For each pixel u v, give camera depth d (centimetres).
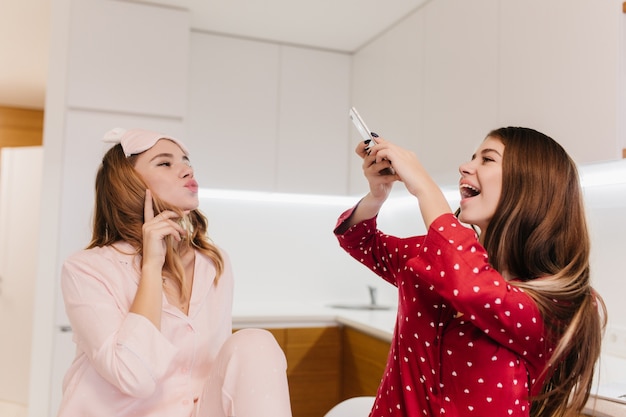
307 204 350
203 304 129
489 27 209
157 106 272
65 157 258
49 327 251
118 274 119
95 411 112
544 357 100
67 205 257
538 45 184
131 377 103
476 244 98
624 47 154
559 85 175
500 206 109
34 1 287
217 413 103
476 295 93
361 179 308
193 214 142
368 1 255
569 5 172
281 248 344
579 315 98
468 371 102
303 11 272
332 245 354
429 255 100
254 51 312
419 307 111
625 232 193
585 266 105
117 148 132
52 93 258
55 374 250
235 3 267
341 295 354
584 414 136
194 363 123
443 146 236
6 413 403
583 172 179
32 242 425
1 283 433
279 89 316
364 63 315
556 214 106
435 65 244
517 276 110
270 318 281
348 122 328
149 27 272
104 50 265
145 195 127
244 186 307
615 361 184
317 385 287
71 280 115
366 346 264
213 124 303
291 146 317
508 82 198
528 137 112
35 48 363
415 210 316
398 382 115
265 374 97
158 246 116
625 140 154
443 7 239
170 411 115
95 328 108
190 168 134
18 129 532
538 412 105
